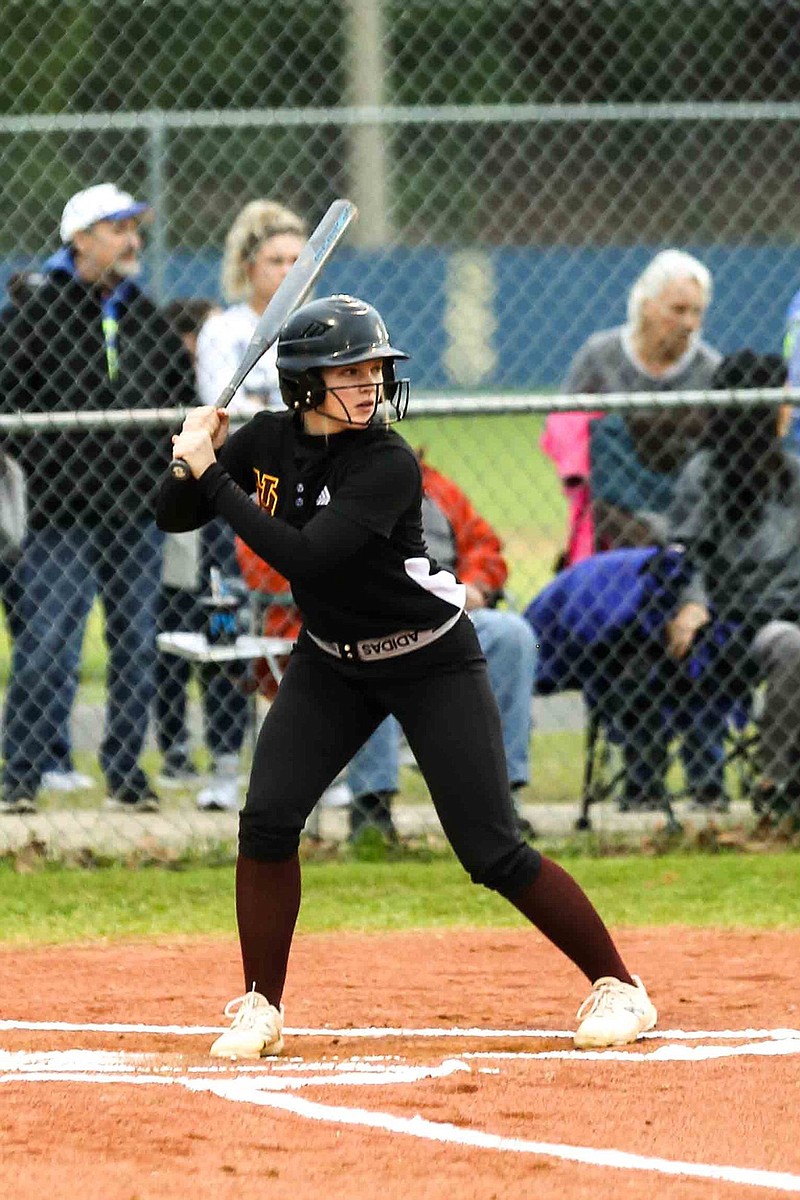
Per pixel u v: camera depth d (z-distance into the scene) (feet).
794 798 84.94
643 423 86.69
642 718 84.17
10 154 174.70
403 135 233.96
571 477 90.17
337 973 62.75
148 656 85.81
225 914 72.69
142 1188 36.94
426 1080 46.39
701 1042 51.29
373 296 205.67
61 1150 39.81
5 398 83.61
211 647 80.33
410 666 49.16
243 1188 36.94
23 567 84.74
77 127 92.38
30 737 85.46
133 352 83.82
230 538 89.81
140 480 83.82
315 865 80.69
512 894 50.65
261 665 83.97
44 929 70.23
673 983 59.93
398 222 229.25
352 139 191.52
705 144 224.33
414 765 96.68
